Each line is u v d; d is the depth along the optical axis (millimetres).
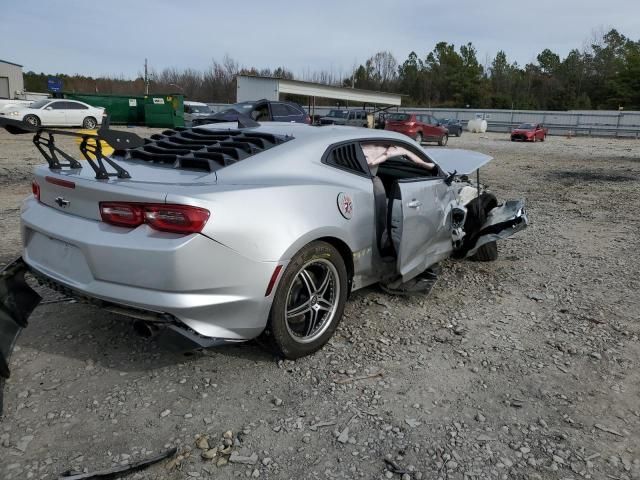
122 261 2654
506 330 3893
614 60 81375
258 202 2875
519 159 19062
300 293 3264
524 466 2455
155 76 75875
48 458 2375
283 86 30609
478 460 2479
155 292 2641
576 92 83875
